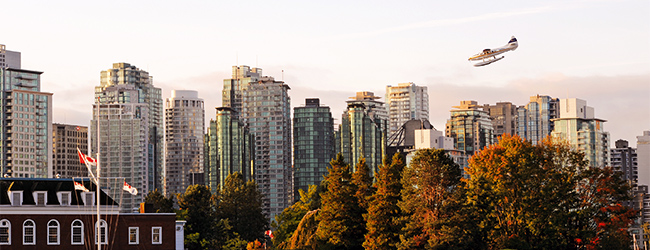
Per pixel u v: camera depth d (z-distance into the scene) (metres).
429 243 143.38
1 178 162.00
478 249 148.12
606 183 155.75
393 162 163.25
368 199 155.88
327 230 155.38
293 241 163.38
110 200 165.50
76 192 163.12
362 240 156.75
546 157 161.62
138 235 164.88
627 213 154.50
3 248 157.62
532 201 151.12
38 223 159.88
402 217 148.50
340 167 158.50
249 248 187.38
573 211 156.00
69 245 161.00
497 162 155.00
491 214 151.25
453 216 145.88
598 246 153.00
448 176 150.12
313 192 192.25
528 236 152.25
